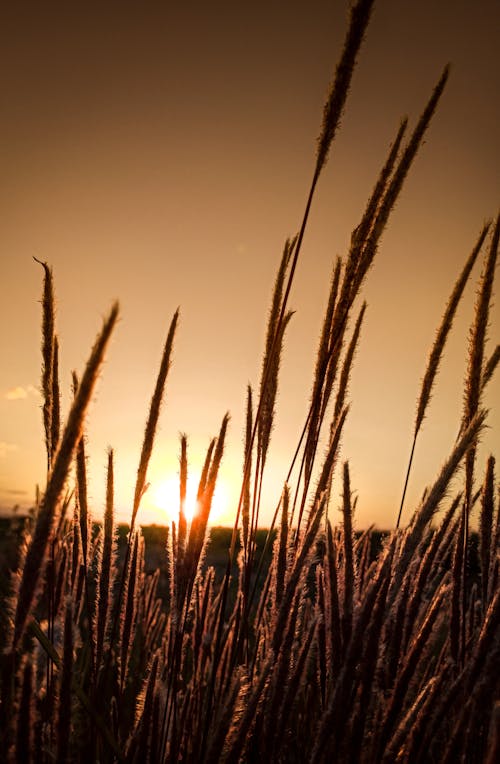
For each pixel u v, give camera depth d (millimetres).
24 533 397
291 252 635
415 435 591
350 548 508
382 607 499
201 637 697
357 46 483
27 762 472
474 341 571
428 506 453
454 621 592
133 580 624
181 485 576
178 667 590
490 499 588
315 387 557
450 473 448
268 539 625
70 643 495
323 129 500
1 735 523
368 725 591
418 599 578
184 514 575
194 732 653
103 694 604
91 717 553
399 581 476
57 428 563
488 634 479
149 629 956
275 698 535
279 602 568
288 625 538
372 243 517
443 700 501
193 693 667
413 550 465
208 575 728
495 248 574
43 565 393
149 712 574
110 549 569
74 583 649
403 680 519
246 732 479
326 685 590
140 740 572
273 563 581
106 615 571
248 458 593
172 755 584
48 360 568
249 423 646
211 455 564
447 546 619
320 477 564
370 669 503
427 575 576
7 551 574
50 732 602
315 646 602
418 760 500
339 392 657
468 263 587
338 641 538
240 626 631
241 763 573
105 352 366
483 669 478
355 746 507
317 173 507
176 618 585
